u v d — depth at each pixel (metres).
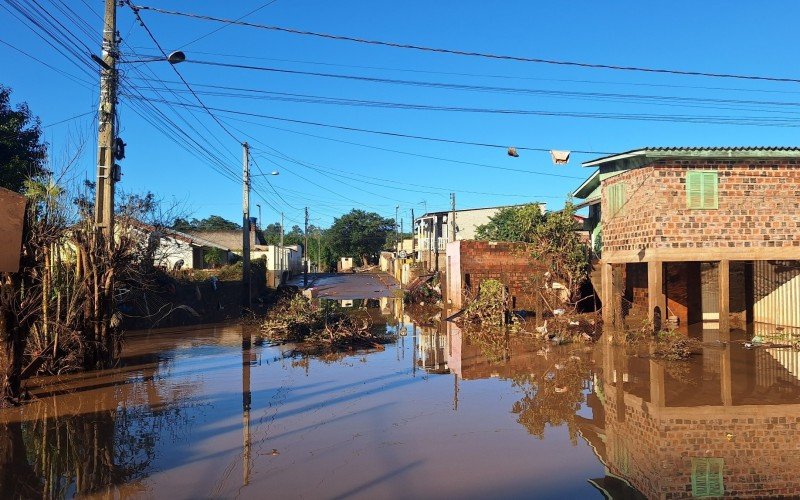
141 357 14.14
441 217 48.72
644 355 13.95
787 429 8.12
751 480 6.34
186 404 9.55
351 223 78.81
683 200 16.36
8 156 18.81
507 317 20.78
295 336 17.17
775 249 16.42
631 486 6.14
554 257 21.00
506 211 38.41
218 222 76.94
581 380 11.41
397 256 55.38
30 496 5.90
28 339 11.41
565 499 5.81
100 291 12.34
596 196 22.72
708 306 19.84
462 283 24.05
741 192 16.48
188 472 6.54
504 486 6.13
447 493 5.95
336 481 6.27
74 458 6.98
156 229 18.17
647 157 16.31
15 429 8.12
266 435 7.90
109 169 12.34
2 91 19.72
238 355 14.53
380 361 13.88
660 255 16.20
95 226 12.21
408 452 7.22
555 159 17.11
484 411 9.19
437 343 17.05
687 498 5.87
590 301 22.16
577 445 7.50
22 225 8.85
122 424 8.38
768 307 18.59
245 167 26.45
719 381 11.06
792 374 11.65
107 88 12.25
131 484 6.20
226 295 24.33
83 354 12.19
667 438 7.78
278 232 103.50
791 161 16.62
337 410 9.23
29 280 10.66
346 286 43.84
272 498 5.82
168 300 20.28
